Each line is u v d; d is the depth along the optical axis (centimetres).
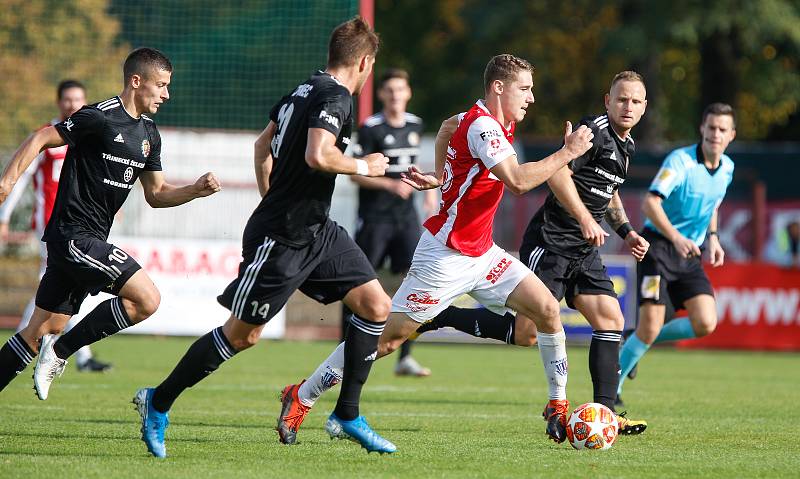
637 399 3197
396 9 11644
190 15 6881
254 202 5350
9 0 6259
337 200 5562
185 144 5416
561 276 2298
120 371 3688
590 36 10525
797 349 5391
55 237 2184
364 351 1950
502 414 2738
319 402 2944
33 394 2973
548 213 2331
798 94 10438
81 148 2186
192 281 5091
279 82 6825
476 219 2112
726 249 5978
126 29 6819
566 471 1847
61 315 2238
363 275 1942
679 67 11138
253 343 1933
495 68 2097
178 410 2691
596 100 10862
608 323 2280
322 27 6247
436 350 5262
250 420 2498
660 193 2802
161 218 5147
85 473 1730
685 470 1884
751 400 3222
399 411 2775
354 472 1800
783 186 6469
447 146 2267
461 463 1920
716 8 8912
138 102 2225
